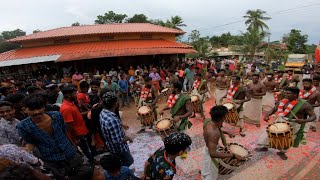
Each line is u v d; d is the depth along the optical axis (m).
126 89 12.30
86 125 5.80
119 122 4.28
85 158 5.96
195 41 44.31
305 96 7.09
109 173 3.35
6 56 21.81
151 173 3.18
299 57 33.28
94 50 19.95
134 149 6.87
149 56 23.17
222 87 9.95
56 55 19.47
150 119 7.43
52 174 3.62
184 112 5.77
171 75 15.14
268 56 42.12
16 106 5.14
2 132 4.07
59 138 3.77
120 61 22.41
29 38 21.81
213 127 4.05
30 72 21.56
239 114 7.25
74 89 5.12
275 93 9.66
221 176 5.26
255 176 5.25
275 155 6.10
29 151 3.46
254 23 46.09
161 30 23.39
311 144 6.65
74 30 23.47
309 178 5.11
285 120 5.73
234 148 4.35
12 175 1.84
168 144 2.97
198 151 6.51
